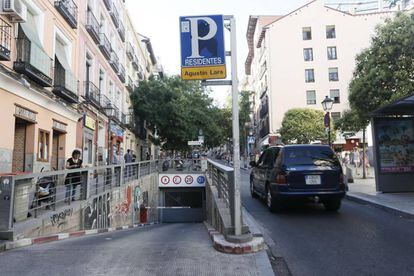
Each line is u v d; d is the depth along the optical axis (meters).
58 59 16.17
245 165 42.88
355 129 21.30
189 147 43.84
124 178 16.52
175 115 34.31
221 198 9.84
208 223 13.38
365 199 11.66
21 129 13.72
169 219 25.39
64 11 16.52
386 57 14.91
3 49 11.09
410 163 13.24
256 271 4.89
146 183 21.27
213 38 6.30
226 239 6.16
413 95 10.12
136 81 40.12
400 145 13.30
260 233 6.93
